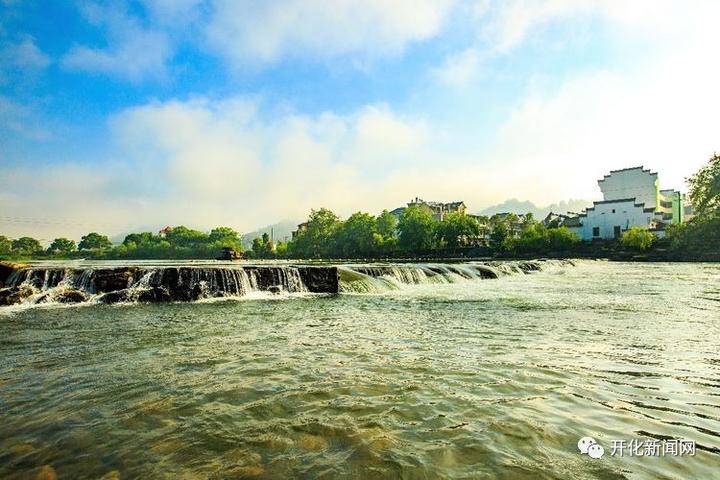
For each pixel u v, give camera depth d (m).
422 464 4.34
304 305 18.02
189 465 4.32
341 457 4.49
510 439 4.90
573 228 94.94
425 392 6.51
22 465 4.34
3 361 8.50
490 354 8.95
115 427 5.27
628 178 93.88
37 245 136.38
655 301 18.55
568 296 21.00
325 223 109.62
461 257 82.19
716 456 4.52
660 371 7.60
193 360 8.54
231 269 21.39
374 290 25.00
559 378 7.20
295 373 7.57
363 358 8.66
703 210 62.75
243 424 5.34
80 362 8.41
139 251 143.62
